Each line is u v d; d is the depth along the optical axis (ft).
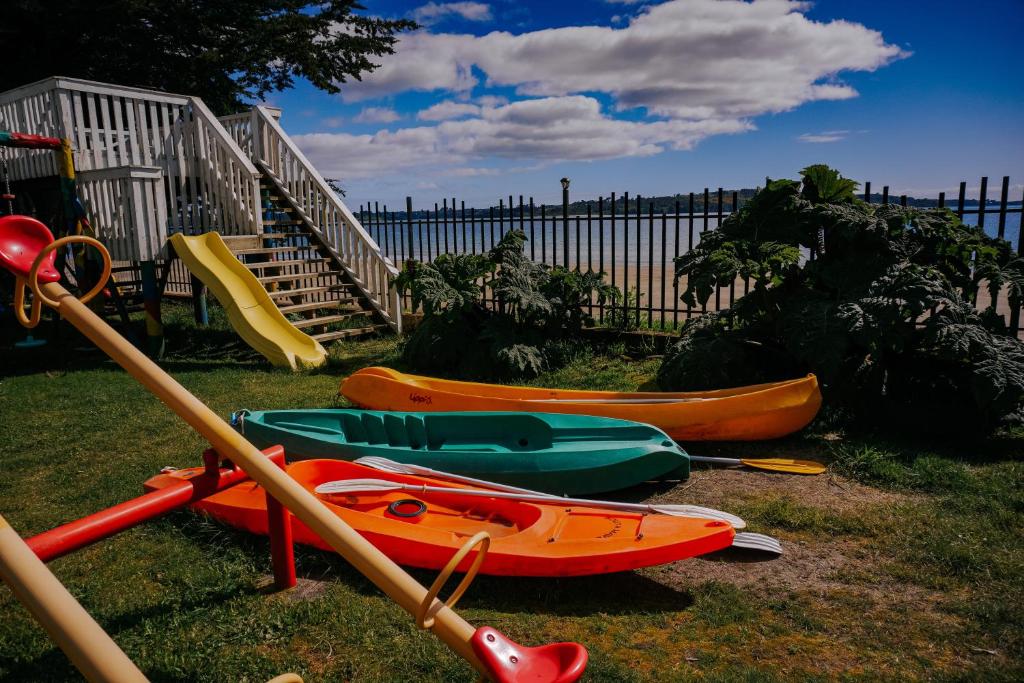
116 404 23.12
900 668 8.88
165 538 12.98
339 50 68.59
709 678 8.66
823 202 21.68
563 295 28.68
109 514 9.08
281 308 32.65
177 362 30.37
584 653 6.35
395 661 9.11
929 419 17.60
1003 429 17.72
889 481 15.03
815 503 14.15
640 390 22.97
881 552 11.97
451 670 8.85
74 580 11.61
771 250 19.79
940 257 20.31
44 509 14.76
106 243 32.73
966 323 17.52
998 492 14.01
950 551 11.67
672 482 15.60
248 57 64.18
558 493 14.49
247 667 9.05
